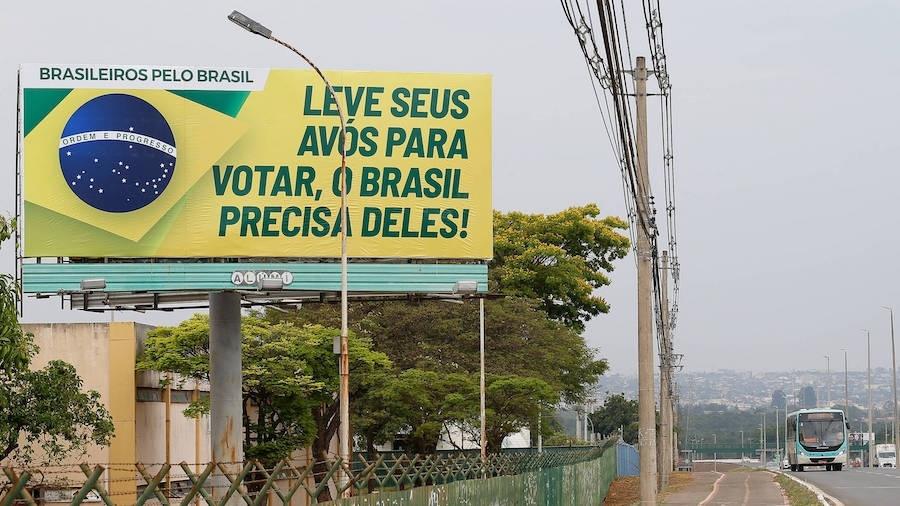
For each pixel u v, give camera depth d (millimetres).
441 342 53062
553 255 62250
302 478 13609
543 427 53906
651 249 27344
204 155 33719
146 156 33656
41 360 37156
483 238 33969
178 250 33594
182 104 33812
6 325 22734
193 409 40500
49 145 33594
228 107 33750
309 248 33688
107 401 36938
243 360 41250
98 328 37344
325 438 46438
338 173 33781
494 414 49500
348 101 33906
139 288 33312
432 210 33906
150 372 39219
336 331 43875
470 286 33625
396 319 52500
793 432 72438
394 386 46656
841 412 71625
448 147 34062
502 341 53188
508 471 25984
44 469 28047
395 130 33969
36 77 33625
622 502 45500
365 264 33719
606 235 65375
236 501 32125
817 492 42281
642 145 25875
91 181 33562
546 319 57844
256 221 33719
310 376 41531
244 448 41562
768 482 54562
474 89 34219
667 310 56656
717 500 41969
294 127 33812
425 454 48500
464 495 20266
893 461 113250
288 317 51250
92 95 33656
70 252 33438
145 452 38406
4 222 23172
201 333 38125
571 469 32656
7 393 26078
